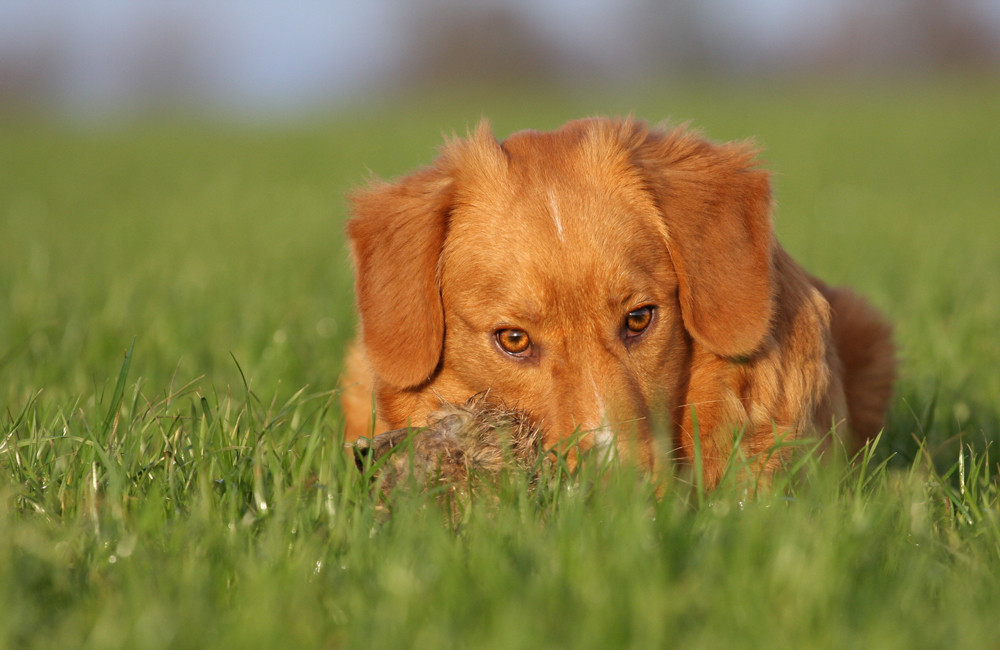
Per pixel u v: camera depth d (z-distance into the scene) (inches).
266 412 278.4
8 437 256.5
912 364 402.9
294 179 1604.3
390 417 289.6
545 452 229.0
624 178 263.6
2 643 167.0
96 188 1507.1
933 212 999.0
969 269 626.5
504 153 275.3
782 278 285.0
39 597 190.5
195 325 470.3
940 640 167.5
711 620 171.5
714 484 269.1
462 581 182.4
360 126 2999.5
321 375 382.3
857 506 216.1
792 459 267.3
